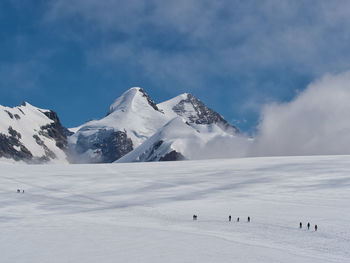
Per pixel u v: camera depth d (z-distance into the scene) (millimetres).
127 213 55531
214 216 50719
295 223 44469
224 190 72250
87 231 43219
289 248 34625
